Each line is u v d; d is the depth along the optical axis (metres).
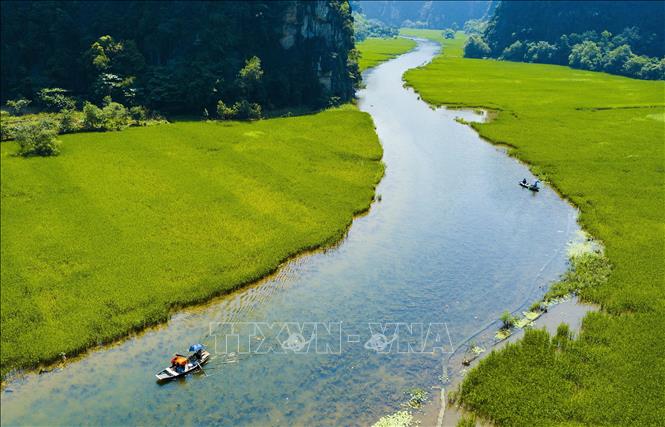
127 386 36.69
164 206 61.78
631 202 67.25
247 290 48.31
